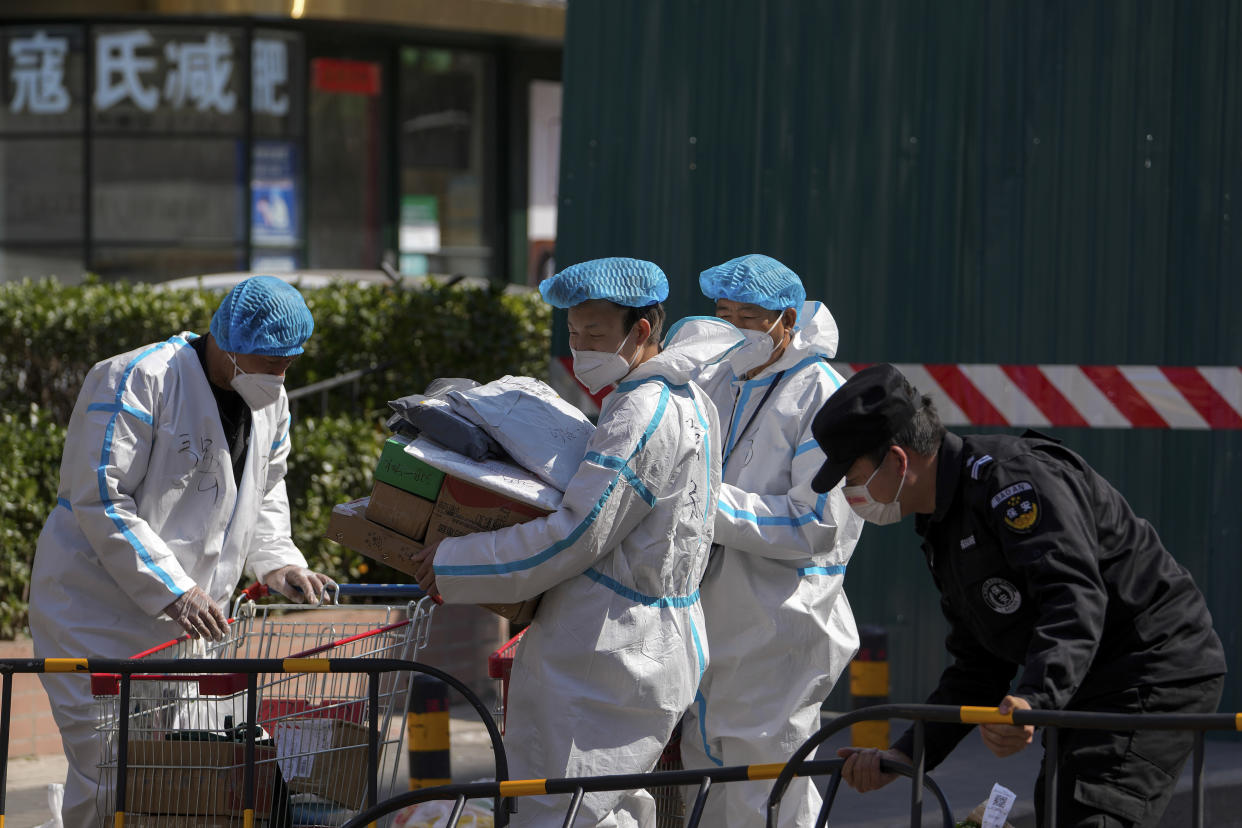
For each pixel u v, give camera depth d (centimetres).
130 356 1171
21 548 1964
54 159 5038
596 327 995
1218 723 788
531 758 1005
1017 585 889
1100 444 1845
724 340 1034
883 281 1933
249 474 1209
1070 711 850
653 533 993
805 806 1238
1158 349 1816
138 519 1138
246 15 4891
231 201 5025
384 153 5250
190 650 1184
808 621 1228
